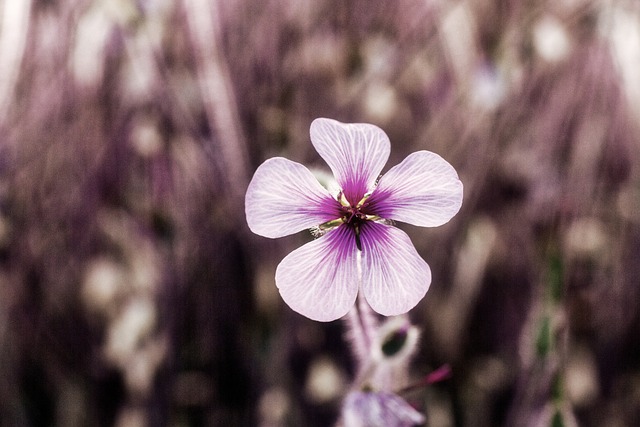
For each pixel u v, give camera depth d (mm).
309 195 190
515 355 285
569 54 322
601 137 316
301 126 306
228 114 284
